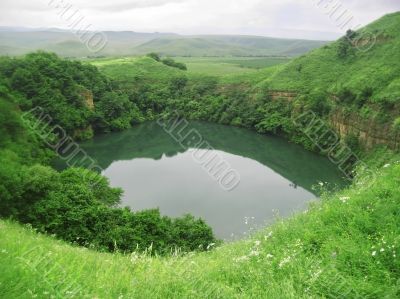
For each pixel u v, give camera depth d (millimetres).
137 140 106625
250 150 93438
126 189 65750
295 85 115438
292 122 103500
